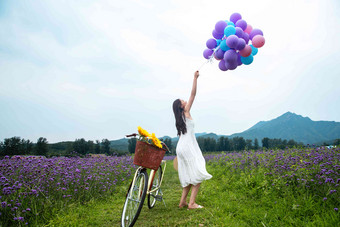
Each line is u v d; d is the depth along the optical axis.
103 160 7.93
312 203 3.30
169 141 36.66
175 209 3.94
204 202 4.36
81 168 5.70
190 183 3.88
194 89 4.03
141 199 3.14
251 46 4.61
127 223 3.22
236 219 3.24
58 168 5.09
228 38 3.98
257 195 4.38
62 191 4.21
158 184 4.40
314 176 3.90
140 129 3.41
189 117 4.04
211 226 3.02
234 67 4.38
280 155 6.24
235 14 4.56
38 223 3.34
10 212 3.24
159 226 3.20
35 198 3.74
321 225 2.60
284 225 2.84
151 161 3.37
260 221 3.09
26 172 4.74
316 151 5.98
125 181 6.86
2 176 3.86
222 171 7.82
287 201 3.53
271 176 4.66
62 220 3.41
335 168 3.69
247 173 5.80
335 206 3.11
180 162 3.99
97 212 3.99
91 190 4.96
